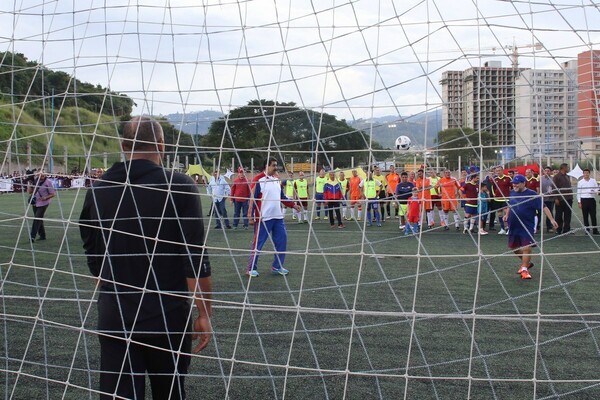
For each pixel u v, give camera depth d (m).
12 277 6.94
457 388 3.37
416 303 5.55
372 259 8.60
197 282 2.35
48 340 4.29
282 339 4.33
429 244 10.59
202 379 3.53
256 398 3.24
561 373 3.60
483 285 6.51
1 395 3.25
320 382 3.48
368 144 2.41
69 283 6.56
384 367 3.73
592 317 4.95
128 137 2.31
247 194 8.98
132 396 2.29
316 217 17.08
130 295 2.30
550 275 7.18
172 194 2.29
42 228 11.10
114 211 2.32
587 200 10.82
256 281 6.80
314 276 7.18
